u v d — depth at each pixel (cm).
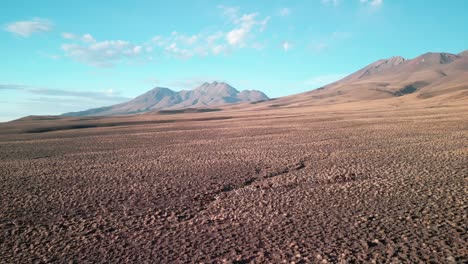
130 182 2258
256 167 2577
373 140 3741
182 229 1364
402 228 1241
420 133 4109
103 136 6269
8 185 2320
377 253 1057
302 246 1139
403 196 1620
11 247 1262
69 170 2822
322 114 10788
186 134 6003
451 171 2048
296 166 2527
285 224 1352
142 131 7294
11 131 8950
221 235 1280
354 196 1669
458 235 1152
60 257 1157
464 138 3419
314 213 1460
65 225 1473
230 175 2338
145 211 1623
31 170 2911
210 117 14025
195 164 2852
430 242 1112
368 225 1288
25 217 1605
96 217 1563
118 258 1128
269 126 6881
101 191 2042
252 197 1767
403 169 2198
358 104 16375
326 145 3553
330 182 1992
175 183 2172
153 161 3125
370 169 2262
